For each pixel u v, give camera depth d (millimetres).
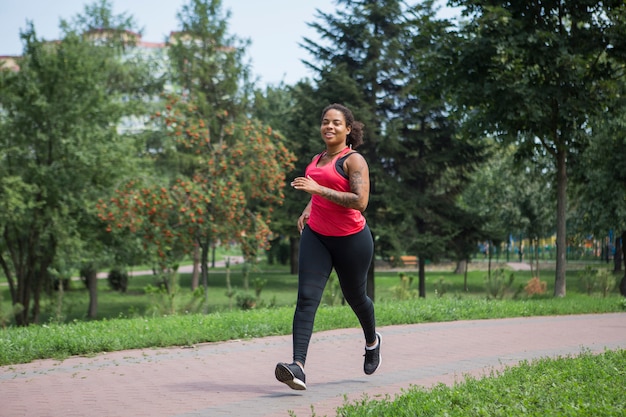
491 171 33406
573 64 16078
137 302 31422
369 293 26219
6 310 15930
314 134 25641
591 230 24453
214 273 49719
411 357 7141
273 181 17266
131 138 22953
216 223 16594
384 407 4215
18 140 20812
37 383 5695
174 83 32094
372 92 26625
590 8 16922
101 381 5773
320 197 5141
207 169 17234
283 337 8680
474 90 16703
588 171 22391
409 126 27547
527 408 4094
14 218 19422
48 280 23438
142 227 16578
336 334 8930
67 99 21203
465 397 4367
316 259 5227
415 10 18125
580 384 4875
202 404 4836
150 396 5125
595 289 20656
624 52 16797
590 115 17375
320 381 5738
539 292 20328
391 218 26266
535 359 6477
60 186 20625
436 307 11758
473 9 17359
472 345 8070
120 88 29562
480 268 49906
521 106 16391
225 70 32938
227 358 7027
